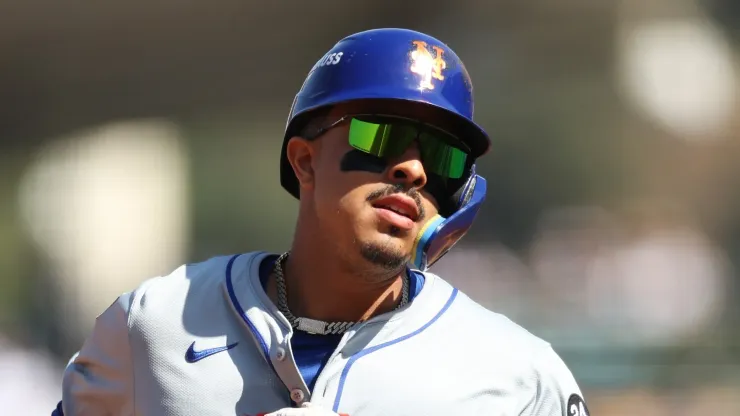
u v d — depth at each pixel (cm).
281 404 714
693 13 5322
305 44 4850
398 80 735
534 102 5250
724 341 2119
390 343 730
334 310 754
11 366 2647
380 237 713
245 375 721
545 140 5356
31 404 2553
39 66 4919
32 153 5556
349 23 4734
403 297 766
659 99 5362
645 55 5219
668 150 5475
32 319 3791
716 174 5562
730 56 5422
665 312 2533
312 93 766
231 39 4797
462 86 759
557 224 4828
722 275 2864
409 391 704
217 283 769
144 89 5094
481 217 5253
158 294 771
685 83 5344
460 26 4844
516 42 4928
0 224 5581
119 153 5641
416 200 722
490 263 3475
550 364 752
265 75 4988
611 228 4562
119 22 4656
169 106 5194
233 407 712
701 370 2045
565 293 2906
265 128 5512
